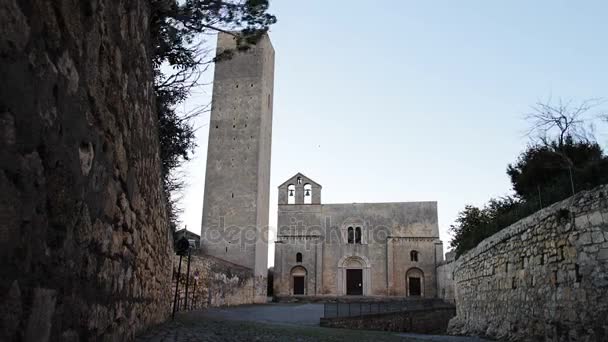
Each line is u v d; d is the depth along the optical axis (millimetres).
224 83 58750
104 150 4719
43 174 3039
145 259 8984
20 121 2641
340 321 26469
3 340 2588
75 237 3857
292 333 14734
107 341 5539
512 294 15781
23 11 2611
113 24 4805
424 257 62188
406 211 64375
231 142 56719
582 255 11367
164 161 15359
